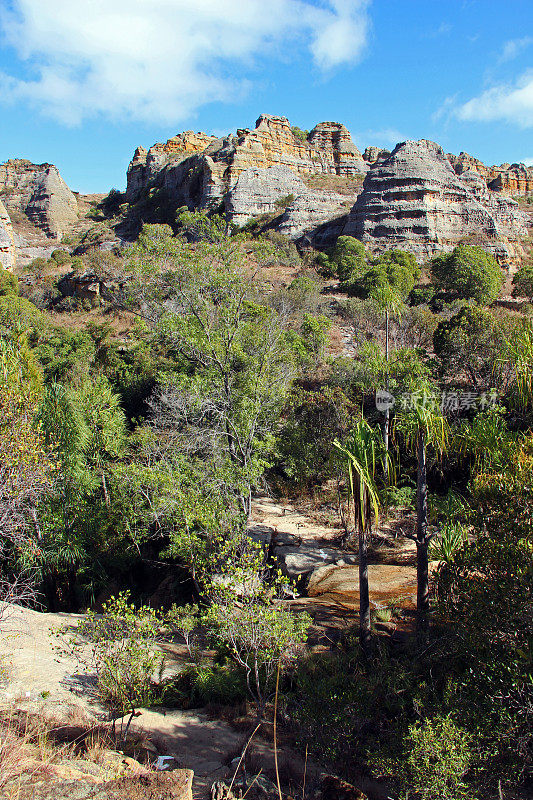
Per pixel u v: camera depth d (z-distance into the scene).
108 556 20.27
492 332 23.31
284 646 10.26
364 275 49.62
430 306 46.44
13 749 6.09
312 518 20.62
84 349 38.25
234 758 8.66
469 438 13.55
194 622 13.95
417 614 11.69
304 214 75.88
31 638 12.54
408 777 7.03
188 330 18.47
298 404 22.83
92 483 20.53
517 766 7.17
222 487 17.20
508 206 75.00
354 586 15.20
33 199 134.00
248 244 37.31
